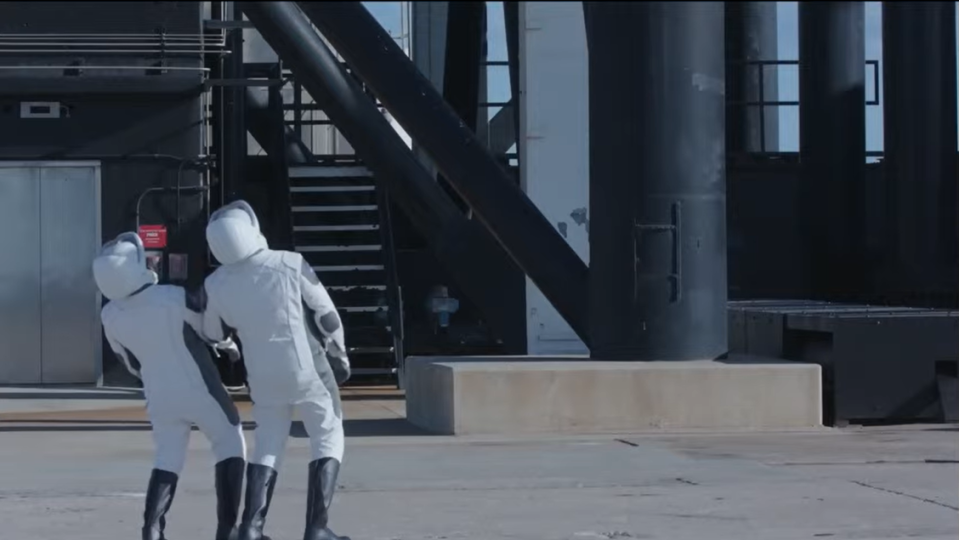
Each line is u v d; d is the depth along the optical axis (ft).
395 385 55.67
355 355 55.98
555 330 58.18
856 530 25.90
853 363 41.42
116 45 52.60
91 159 53.11
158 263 52.95
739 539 25.12
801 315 43.50
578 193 60.90
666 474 32.55
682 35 40.63
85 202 53.16
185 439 22.97
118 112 53.16
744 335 48.34
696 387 39.96
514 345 57.77
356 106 55.88
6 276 52.95
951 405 41.73
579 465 33.88
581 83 61.00
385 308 57.31
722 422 39.99
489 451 36.29
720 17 41.37
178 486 31.17
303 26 55.42
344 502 28.96
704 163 41.14
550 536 25.38
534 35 60.70
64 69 52.06
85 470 33.63
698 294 41.37
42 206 53.01
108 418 44.75
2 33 52.08
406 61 51.67
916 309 47.09
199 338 22.77
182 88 52.95
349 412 46.75
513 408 39.50
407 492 30.19
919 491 30.25
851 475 32.40
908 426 41.57
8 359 53.06
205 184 53.47
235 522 22.72
